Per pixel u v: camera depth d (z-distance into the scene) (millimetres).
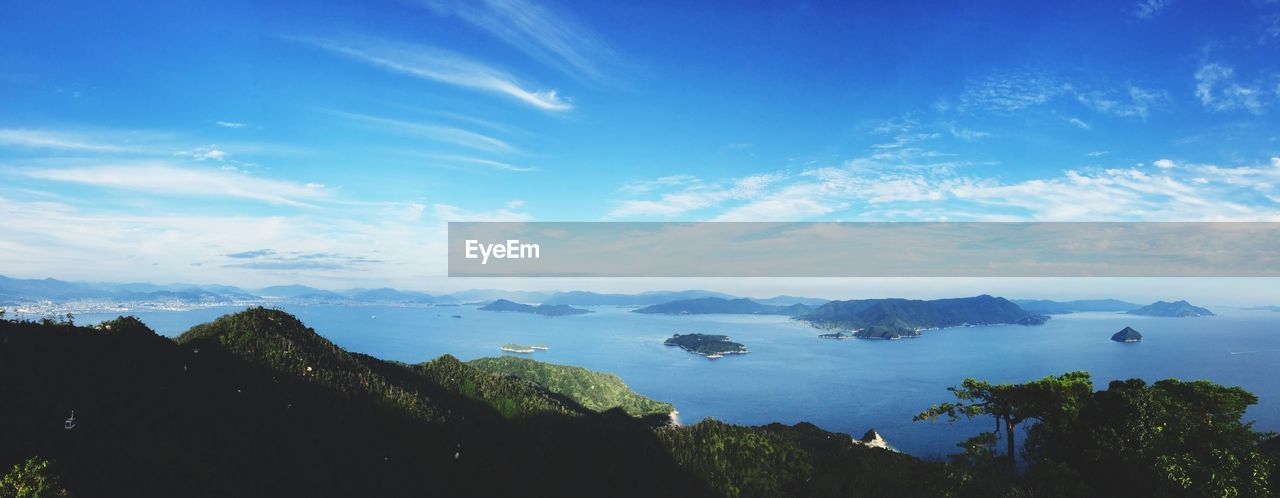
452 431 100062
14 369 62562
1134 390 66750
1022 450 71938
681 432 123000
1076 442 65250
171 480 61000
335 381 99125
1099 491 60656
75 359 70812
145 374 76500
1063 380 69000
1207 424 62781
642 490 104000
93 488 53469
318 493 74188
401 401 102125
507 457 101438
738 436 119312
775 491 98375
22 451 52906
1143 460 58344
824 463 102375
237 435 75500
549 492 96812
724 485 102000
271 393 87875
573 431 118688
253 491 67688
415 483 85750
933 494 67250
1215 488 53594
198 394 79000
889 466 92188
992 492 62844
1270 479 59219
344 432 87688
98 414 63781
